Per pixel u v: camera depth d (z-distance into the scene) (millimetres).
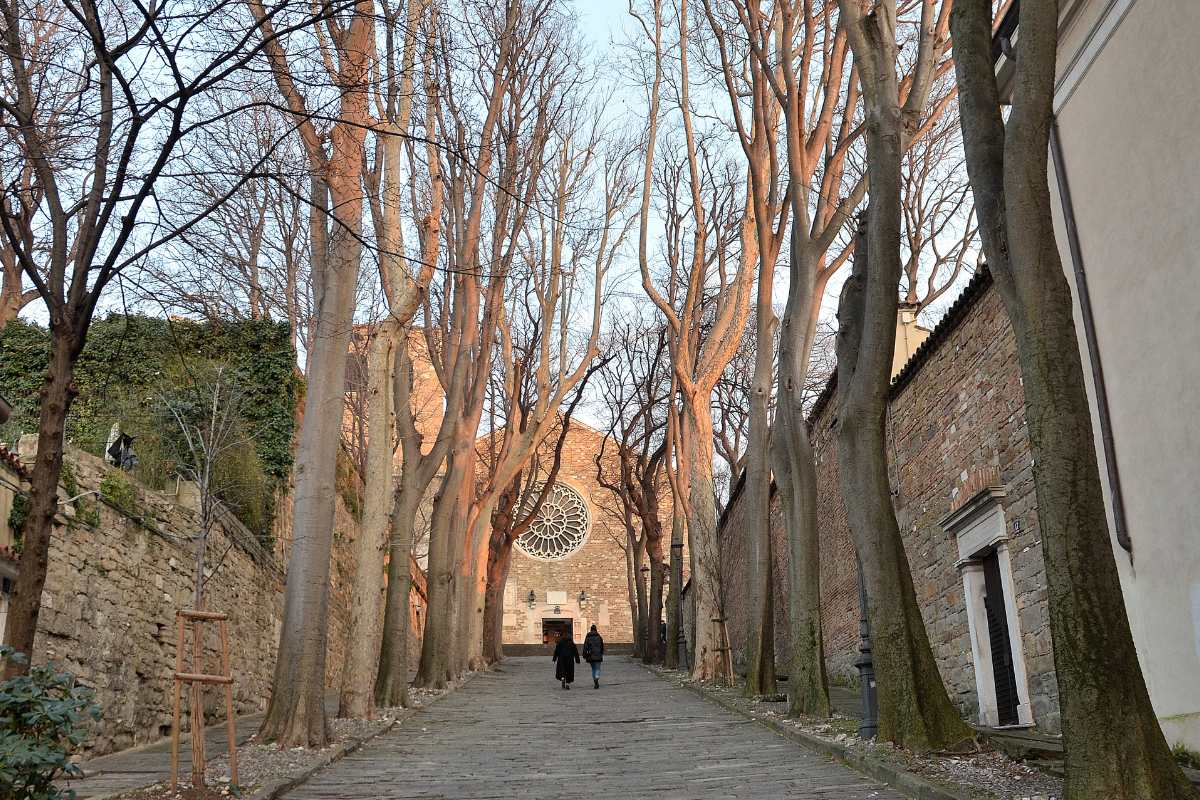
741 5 16000
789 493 15375
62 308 7789
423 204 19516
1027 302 7336
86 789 9188
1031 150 7477
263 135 12680
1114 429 11523
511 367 31797
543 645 55750
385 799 9148
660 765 11164
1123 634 6844
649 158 24328
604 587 56906
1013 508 13875
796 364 15359
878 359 11305
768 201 18391
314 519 13266
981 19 8617
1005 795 7629
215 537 17844
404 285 16781
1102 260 11672
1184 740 9922
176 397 19312
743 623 37406
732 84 17531
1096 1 11555
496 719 17312
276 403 22484
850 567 23594
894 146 11469
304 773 10211
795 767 10617
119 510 14039
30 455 12422
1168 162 10266
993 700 14977
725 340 23516
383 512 16578
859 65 11781
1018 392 13672
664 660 38594
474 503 32156
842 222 15336
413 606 41188
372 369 16891
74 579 12602
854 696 20297
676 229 27297
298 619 12930
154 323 21328
